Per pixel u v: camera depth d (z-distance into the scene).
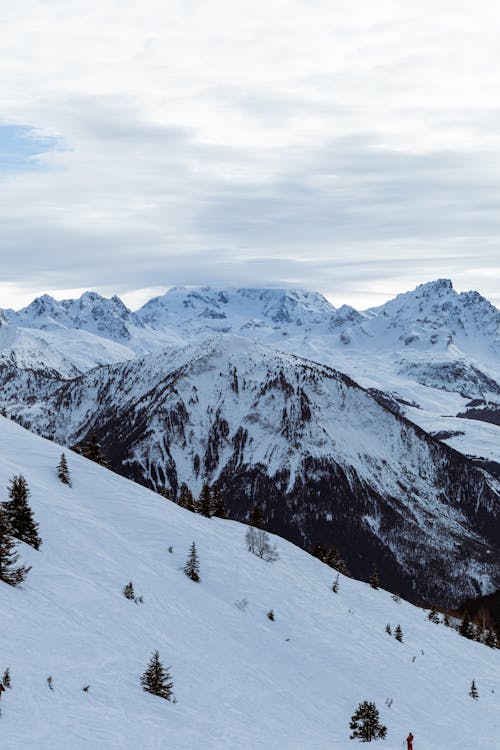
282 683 56.94
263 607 74.19
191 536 84.81
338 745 44.28
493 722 64.88
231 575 78.81
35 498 71.94
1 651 38.69
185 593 67.31
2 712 32.28
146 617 55.91
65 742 31.12
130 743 33.34
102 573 60.69
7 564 49.91
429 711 62.97
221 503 118.81
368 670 67.88
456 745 55.75
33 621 44.78
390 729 54.78
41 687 36.50
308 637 71.06
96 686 39.78
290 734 45.19
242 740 39.75
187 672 49.16
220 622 65.06
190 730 38.66
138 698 40.81
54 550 61.38
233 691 49.56
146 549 75.50
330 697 58.66
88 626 48.41
